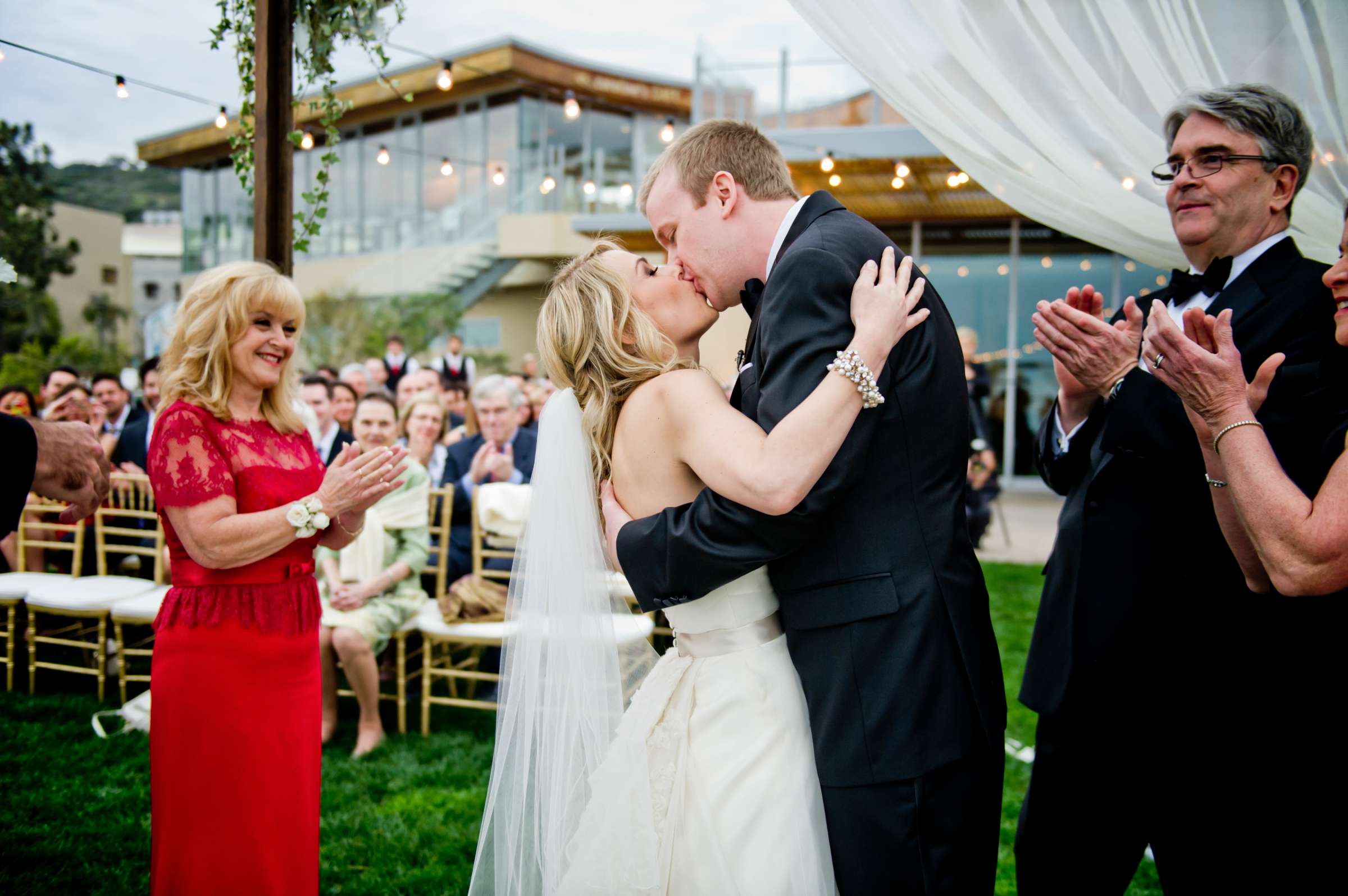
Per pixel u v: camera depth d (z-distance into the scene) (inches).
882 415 55.5
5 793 122.6
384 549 148.6
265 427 84.0
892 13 84.8
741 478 51.5
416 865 106.1
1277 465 52.1
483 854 65.5
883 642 54.6
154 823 77.0
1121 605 67.9
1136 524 68.1
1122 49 83.2
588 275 64.3
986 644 57.8
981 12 84.7
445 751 141.5
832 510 55.7
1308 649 58.3
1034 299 453.4
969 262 459.5
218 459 77.8
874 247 57.2
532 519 64.8
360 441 161.6
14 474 62.6
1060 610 73.0
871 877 54.2
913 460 56.4
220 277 80.7
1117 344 66.2
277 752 77.7
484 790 126.2
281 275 84.9
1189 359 53.6
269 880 77.0
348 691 159.5
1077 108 85.7
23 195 711.7
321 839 111.7
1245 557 59.1
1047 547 321.4
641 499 60.3
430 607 152.7
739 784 57.4
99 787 125.3
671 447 58.6
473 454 199.3
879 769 53.9
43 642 168.4
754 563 53.7
